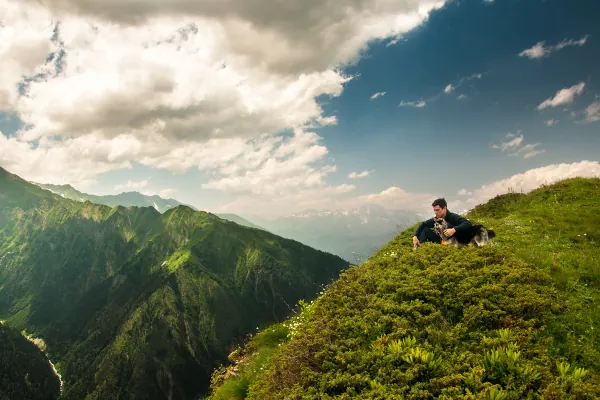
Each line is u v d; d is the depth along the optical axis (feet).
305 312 40.32
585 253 37.40
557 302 26.30
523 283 28.35
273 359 28.76
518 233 49.29
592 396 17.22
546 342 22.12
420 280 29.84
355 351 23.26
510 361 19.61
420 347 21.83
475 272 29.99
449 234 37.73
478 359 20.40
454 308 26.45
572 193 66.80
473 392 18.20
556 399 17.24
